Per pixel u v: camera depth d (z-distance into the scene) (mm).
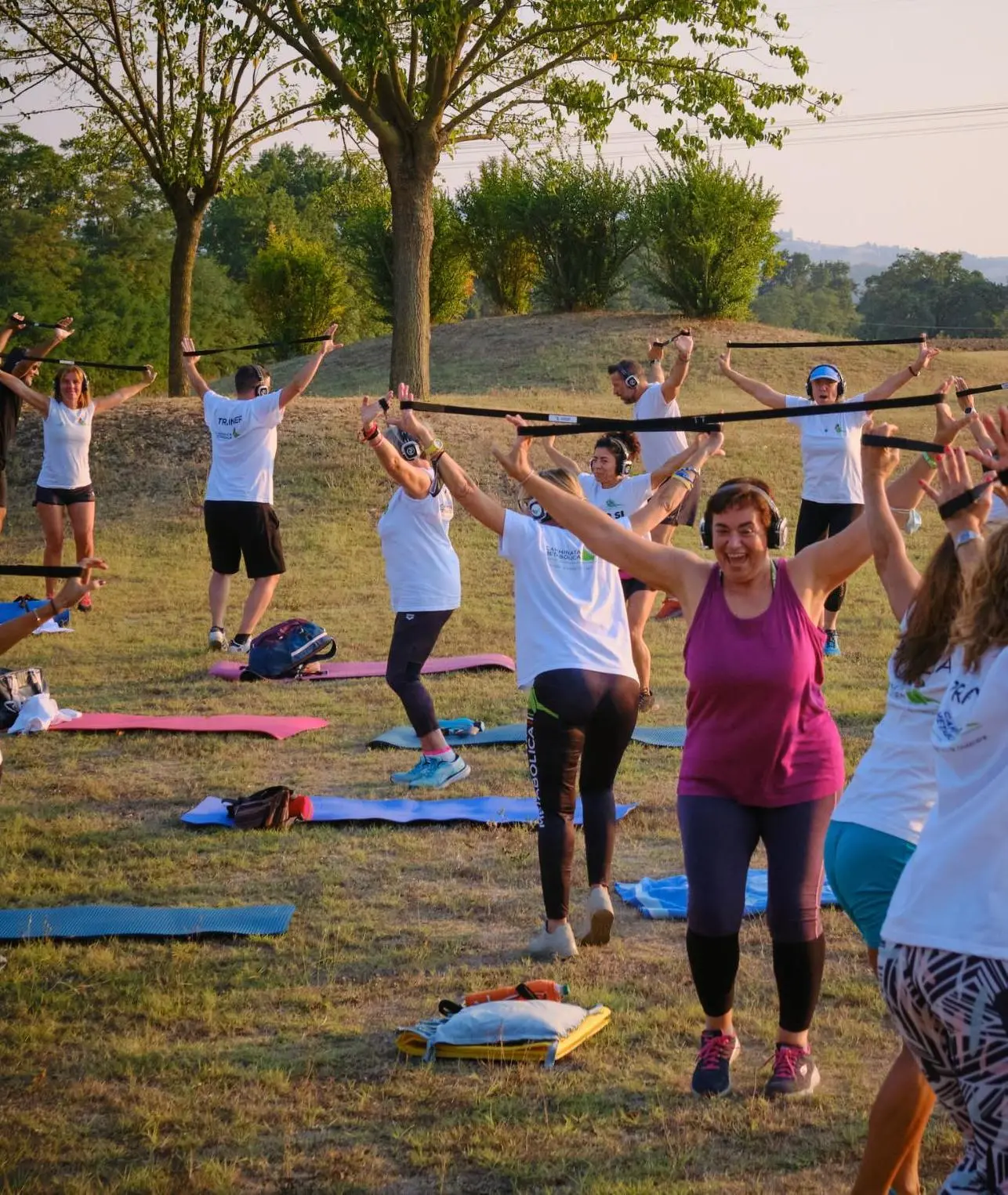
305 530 15781
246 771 7902
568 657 5125
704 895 4012
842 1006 4727
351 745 8492
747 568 4035
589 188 30719
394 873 6141
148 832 6773
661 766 7945
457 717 9062
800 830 4020
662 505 6039
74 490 12406
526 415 4574
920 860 2764
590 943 5258
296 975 5008
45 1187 3582
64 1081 4211
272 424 10961
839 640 11320
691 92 20188
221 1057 4348
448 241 32906
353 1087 4145
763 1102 3967
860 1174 3273
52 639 11719
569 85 21234
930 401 3881
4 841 6574
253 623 11258
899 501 4023
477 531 16047
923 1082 3160
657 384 10594
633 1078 4168
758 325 29484
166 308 66438
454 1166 3682
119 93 22406
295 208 82000
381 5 17719
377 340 32531
